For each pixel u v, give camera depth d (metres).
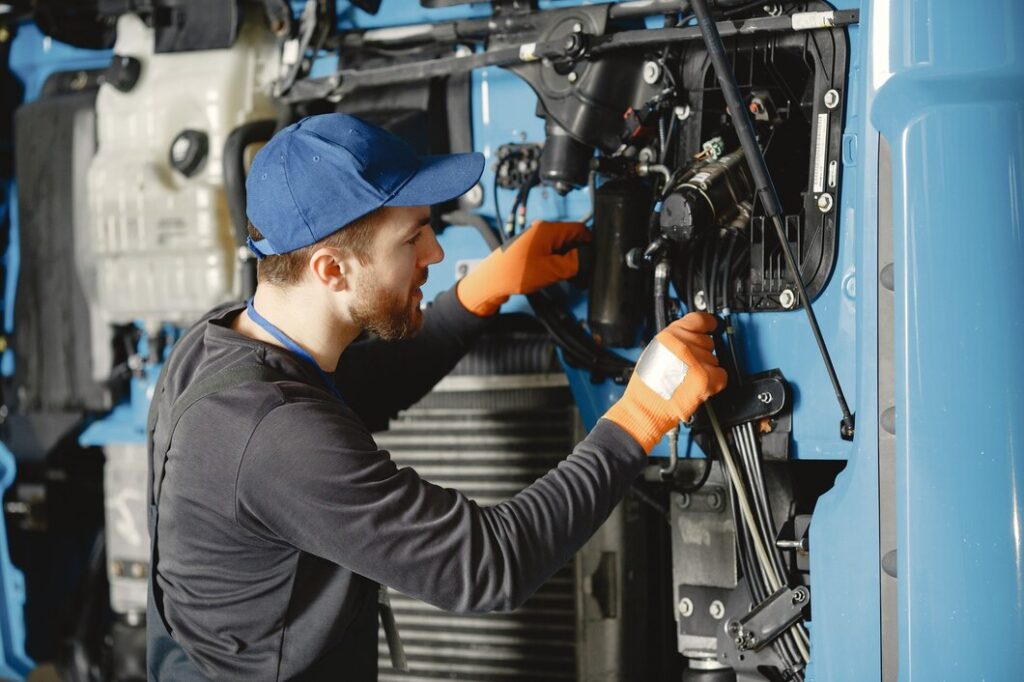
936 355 1.74
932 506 1.74
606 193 2.25
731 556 2.29
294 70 2.60
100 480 3.25
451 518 1.74
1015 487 1.69
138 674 2.99
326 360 1.97
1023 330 1.70
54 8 2.93
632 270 2.25
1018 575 1.69
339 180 1.81
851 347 2.09
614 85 2.27
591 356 2.37
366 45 2.59
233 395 1.78
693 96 2.22
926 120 1.76
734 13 2.16
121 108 2.84
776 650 2.20
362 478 1.72
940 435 1.74
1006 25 1.70
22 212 3.04
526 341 2.61
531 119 2.47
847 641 1.97
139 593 2.99
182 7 2.76
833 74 2.09
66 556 3.28
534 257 2.26
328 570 1.88
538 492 1.81
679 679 2.73
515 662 2.64
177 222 2.71
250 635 1.87
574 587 2.56
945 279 1.74
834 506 1.99
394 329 1.91
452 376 2.67
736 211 2.13
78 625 3.19
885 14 1.81
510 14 2.38
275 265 1.90
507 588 1.73
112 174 2.79
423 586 1.72
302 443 1.72
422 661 2.72
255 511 1.75
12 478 3.13
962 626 1.72
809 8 2.11
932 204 1.75
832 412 2.13
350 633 2.01
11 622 3.19
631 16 2.25
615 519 2.59
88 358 2.96
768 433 2.18
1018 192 1.70
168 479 1.86
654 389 1.90
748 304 2.18
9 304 3.21
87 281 2.95
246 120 2.73
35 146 3.00
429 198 1.84
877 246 1.90
